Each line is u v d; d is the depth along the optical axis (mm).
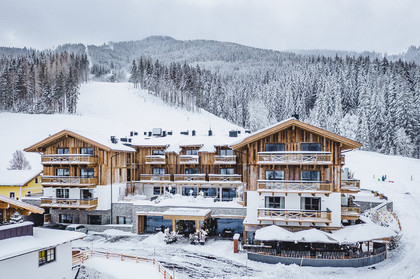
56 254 20438
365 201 41062
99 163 38750
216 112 146250
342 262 25203
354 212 29312
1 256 15484
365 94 95625
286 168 29672
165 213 32875
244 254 28484
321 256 25891
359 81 114062
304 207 29219
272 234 25969
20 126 92375
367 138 87750
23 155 66625
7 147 77438
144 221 38625
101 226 36969
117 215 38938
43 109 110625
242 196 37188
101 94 151500
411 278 22703
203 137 48906
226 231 35125
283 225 28891
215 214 34719
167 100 147125
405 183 59062
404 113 86125
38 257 19078
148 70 165500
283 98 130750
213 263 26156
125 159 44062
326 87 106312
